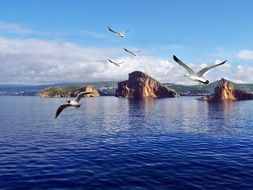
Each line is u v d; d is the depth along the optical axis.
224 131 72.88
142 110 147.25
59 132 72.12
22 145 55.16
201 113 128.25
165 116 114.12
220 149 51.12
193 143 56.78
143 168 39.12
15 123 91.12
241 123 89.88
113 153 48.03
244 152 48.75
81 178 35.09
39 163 41.84
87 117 111.62
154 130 74.88
